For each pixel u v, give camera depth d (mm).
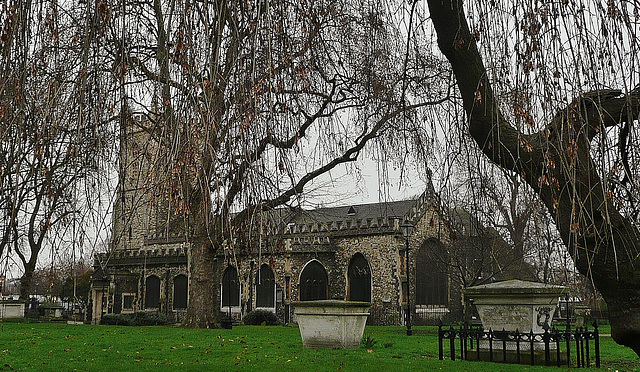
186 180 3867
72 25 4680
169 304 40625
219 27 4391
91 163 4531
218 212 4137
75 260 4715
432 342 14539
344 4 6863
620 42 4207
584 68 4125
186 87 3986
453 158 6910
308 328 12461
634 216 4594
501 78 4445
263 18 4387
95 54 4438
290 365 9492
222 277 37219
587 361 9234
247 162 4180
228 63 4391
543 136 4188
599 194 4238
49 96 4344
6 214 4551
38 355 11031
